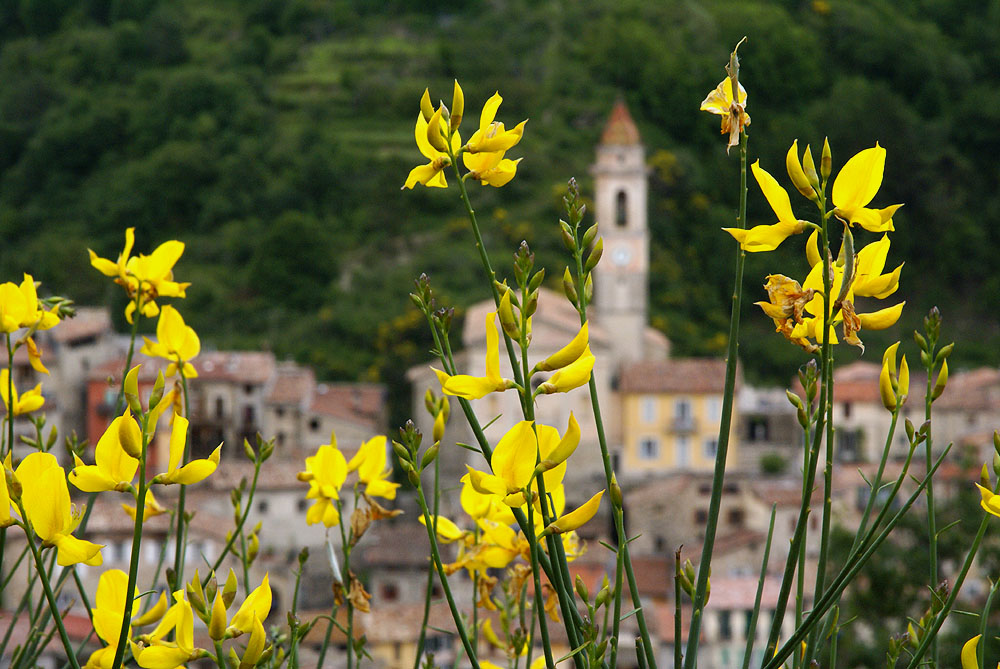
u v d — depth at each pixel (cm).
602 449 203
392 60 9944
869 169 203
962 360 7488
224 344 6925
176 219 8312
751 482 4300
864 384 5078
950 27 10269
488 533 288
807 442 216
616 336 5525
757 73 8862
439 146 220
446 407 271
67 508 190
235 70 9781
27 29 10838
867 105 8562
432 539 218
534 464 197
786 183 2891
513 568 289
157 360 2962
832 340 205
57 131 8706
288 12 10594
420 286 220
